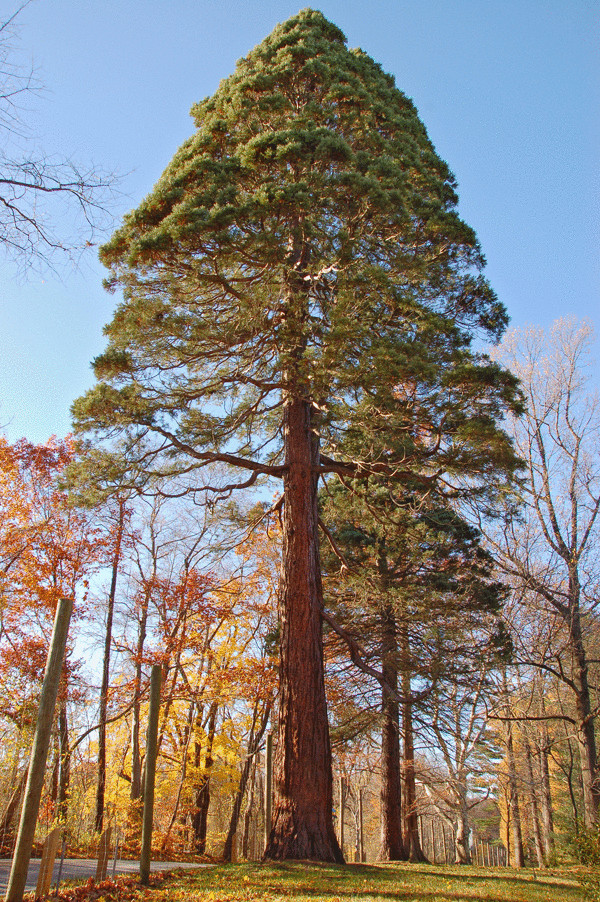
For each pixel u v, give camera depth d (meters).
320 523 14.77
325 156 12.50
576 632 20.66
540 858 28.66
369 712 17.53
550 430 22.48
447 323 11.81
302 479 13.08
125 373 12.16
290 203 11.64
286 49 15.08
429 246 14.15
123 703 19.59
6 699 16.67
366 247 12.48
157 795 22.69
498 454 10.91
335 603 18.23
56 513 19.81
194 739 22.78
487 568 18.48
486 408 11.14
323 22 17.17
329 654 18.42
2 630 18.42
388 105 16.50
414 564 17.86
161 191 12.57
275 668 18.94
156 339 11.98
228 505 16.27
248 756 22.91
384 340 10.69
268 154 12.45
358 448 11.52
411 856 18.88
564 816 31.80
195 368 13.90
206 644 21.38
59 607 5.73
